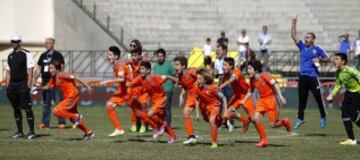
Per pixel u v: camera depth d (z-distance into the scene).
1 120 52.38
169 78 37.53
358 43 78.06
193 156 31.22
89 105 69.50
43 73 47.22
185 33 87.69
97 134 41.41
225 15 91.44
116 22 85.19
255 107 37.28
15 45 39.06
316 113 62.53
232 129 44.34
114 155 31.48
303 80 44.09
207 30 88.75
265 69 77.44
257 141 38.03
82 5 82.38
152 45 84.62
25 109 39.03
